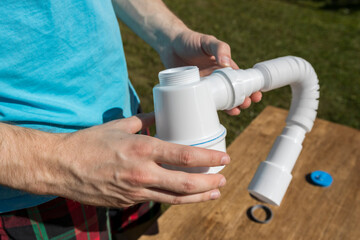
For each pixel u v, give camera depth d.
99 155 0.59
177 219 1.28
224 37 5.01
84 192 0.62
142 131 1.24
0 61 0.71
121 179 0.58
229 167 1.52
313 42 5.37
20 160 0.59
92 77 0.86
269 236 1.20
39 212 0.93
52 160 0.59
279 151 0.94
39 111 0.79
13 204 0.83
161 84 0.69
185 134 0.67
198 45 1.00
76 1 0.77
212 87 0.73
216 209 1.31
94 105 0.90
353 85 4.06
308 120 0.97
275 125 1.79
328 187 1.39
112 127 0.63
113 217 1.37
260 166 0.94
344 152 1.58
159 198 0.62
